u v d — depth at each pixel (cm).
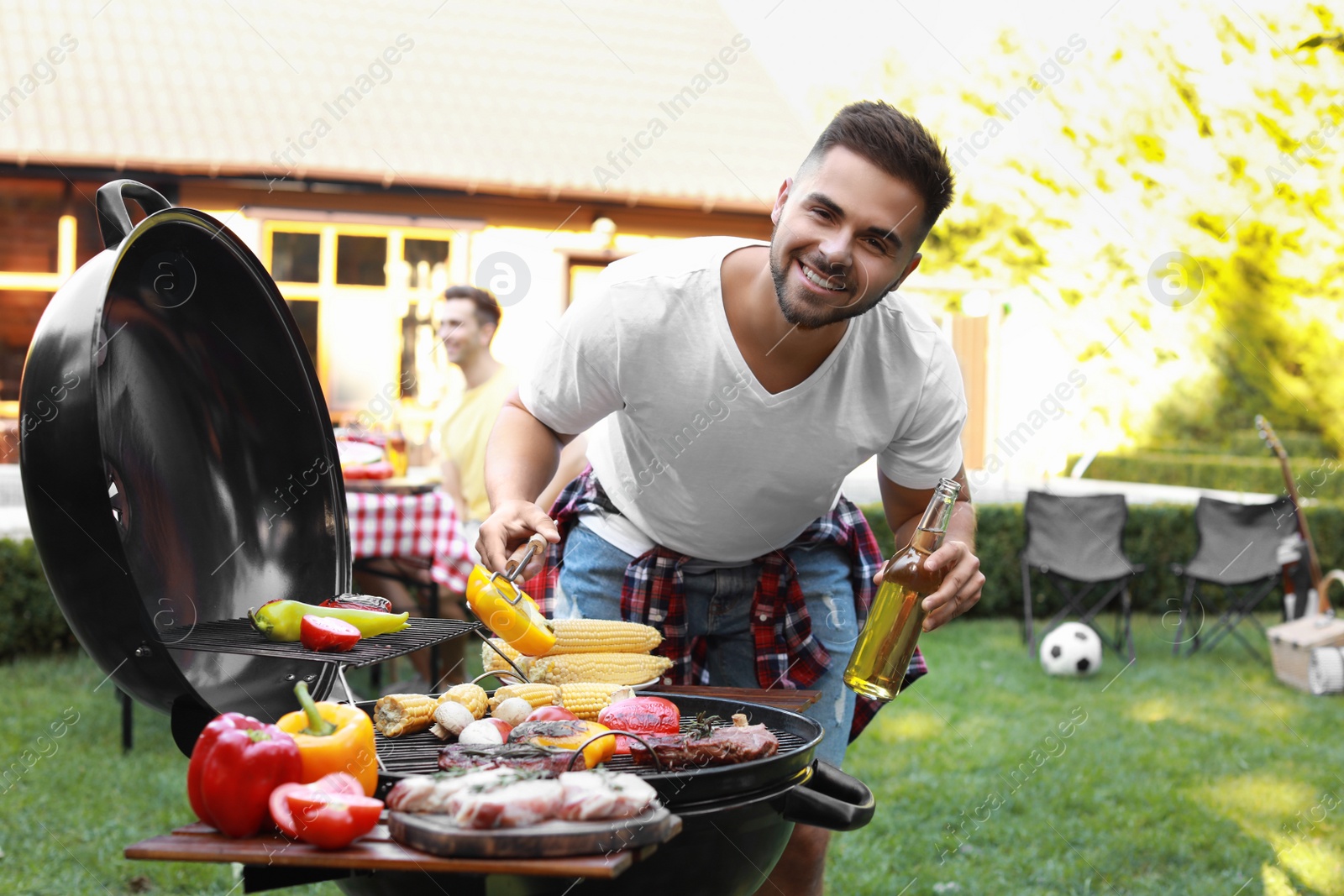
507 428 168
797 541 181
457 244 784
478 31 931
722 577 177
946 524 149
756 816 110
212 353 128
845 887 263
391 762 116
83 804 300
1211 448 948
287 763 91
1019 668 523
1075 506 581
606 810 90
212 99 816
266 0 907
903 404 161
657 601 175
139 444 115
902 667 148
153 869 257
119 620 97
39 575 500
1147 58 833
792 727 133
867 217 127
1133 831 304
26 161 750
